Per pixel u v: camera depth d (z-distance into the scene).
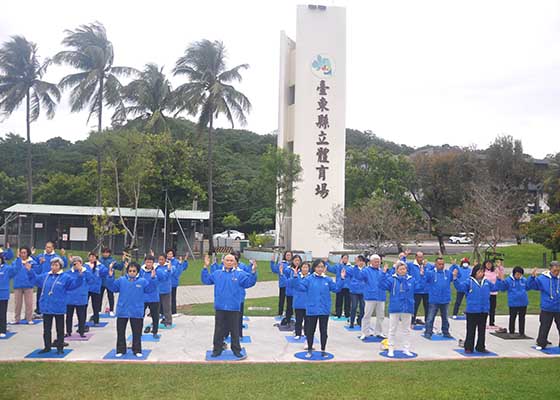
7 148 50.25
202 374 7.68
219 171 47.25
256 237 34.69
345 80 30.17
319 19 30.02
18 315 11.79
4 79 33.75
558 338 11.27
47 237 30.55
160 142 32.81
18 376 7.39
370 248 27.02
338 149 29.89
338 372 7.94
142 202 32.12
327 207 29.53
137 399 6.48
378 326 10.96
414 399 6.67
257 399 6.53
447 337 11.11
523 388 7.20
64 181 41.44
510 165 38.94
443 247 37.44
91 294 11.72
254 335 10.98
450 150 41.88
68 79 32.31
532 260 31.77
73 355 8.89
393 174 37.16
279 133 31.66
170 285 11.82
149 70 36.78
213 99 32.62
